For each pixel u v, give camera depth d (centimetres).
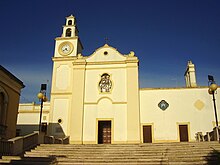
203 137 2128
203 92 2467
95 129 2456
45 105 3259
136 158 1269
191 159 1207
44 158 1282
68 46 2870
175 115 2430
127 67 2600
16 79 2036
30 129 3120
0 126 1803
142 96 2527
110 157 1291
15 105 2066
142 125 2438
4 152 1350
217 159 1180
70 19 3086
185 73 3222
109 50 2697
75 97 2566
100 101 2538
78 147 1598
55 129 2528
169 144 1595
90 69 2661
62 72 2733
